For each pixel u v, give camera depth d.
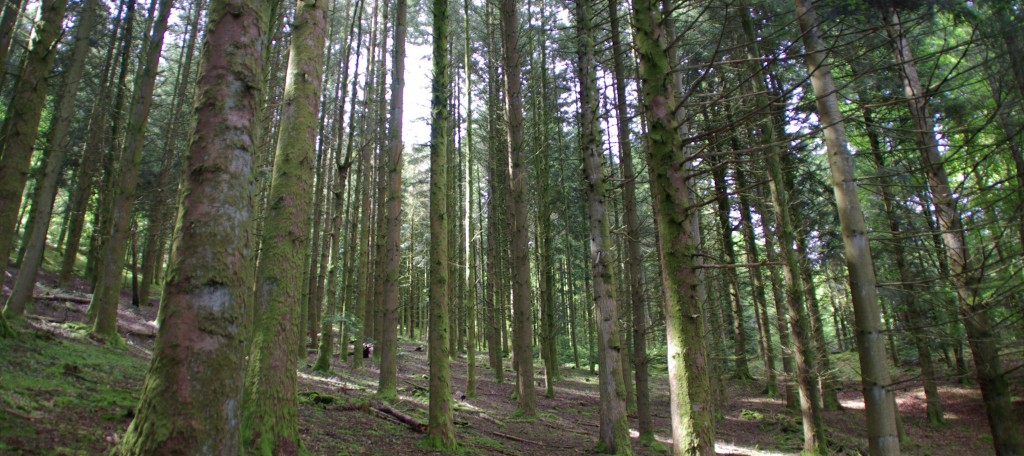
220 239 2.91
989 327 5.19
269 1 3.53
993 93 4.71
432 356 8.58
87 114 20.70
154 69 11.84
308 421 8.24
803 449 11.83
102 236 13.81
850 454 11.91
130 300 20.86
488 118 22.02
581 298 35.94
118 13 17.33
